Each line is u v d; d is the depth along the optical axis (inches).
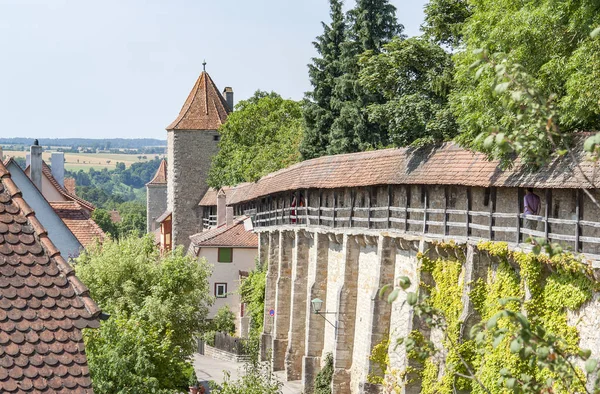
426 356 487.5
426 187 1526.8
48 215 1865.2
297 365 2301.9
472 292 1320.1
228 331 3011.8
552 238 1119.6
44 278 485.4
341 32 2928.2
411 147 1662.2
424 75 1765.5
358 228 1825.8
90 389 458.9
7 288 475.5
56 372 458.3
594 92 1029.8
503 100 444.5
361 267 1867.6
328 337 2079.2
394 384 1553.9
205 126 4343.0
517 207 1235.9
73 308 480.4
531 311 1154.0
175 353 1315.2
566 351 451.5
